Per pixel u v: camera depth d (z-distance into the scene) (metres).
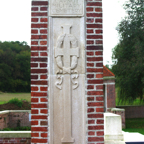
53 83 3.02
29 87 36.91
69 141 2.97
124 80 14.28
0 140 4.80
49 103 2.99
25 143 4.79
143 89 14.55
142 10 13.82
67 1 3.10
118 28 14.36
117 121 5.21
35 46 3.04
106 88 13.68
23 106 14.03
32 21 3.06
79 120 3.00
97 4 3.12
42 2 3.08
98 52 3.06
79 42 3.07
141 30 13.55
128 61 14.09
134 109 17.25
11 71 35.59
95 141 2.97
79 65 3.05
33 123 2.96
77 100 3.02
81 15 3.08
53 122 2.99
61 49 3.06
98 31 3.08
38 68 3.02
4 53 35.44
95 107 3.00
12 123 11.59
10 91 35.44
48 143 2.95
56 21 3.09
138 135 5.71
